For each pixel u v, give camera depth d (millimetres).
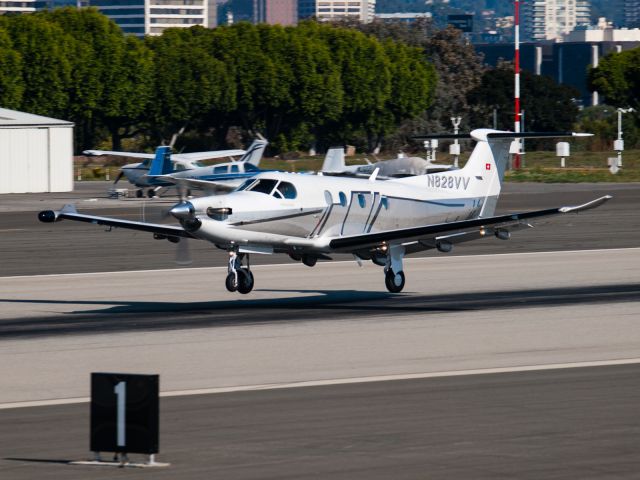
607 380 50938
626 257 108125
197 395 48031
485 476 35844
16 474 36062
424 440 40188
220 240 73125
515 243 122500
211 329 66438
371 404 46062
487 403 46156
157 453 36875
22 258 109375
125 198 189250
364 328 66688
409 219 83062
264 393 48406
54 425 42844
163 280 91750
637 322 68688
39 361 56469
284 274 94750
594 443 39688
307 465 37094
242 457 38062
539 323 68312
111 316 72000
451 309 74562
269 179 75688
